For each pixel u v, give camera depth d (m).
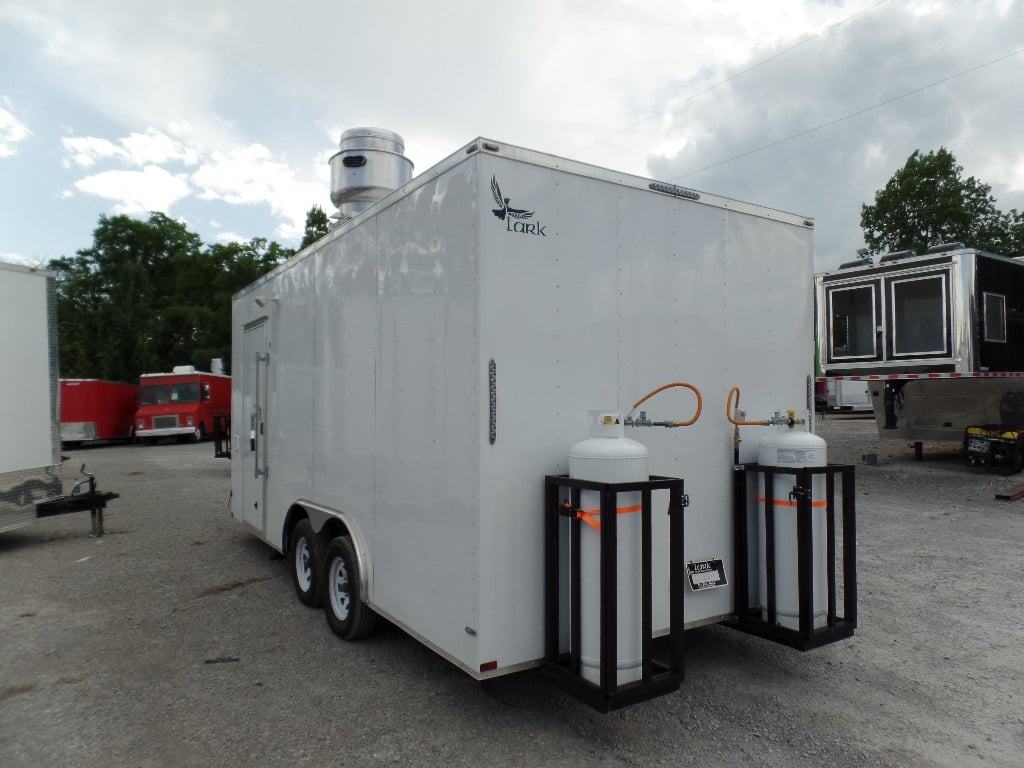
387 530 3.79
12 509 7.41
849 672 3.92
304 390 5.14
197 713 3.49
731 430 3.89
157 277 47.03
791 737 3.17
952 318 10.71
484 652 2.95
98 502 8.16
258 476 6.39
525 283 3.07
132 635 4.68
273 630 4.73
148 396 24.22
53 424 8.02
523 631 3.06
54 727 3.37
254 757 3.04
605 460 2.93
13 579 6.27
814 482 3.59
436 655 4.24
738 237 3.96
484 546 2.95
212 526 8.75
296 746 3.13
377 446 3.90
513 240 3.04
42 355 7.92
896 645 4.34
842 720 3.34
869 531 7.68
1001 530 7.67
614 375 3.38
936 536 7.41
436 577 3.27
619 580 2.93
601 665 2.83
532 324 3.09
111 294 43.16
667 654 4.08
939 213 32.38
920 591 5.48
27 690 3.81
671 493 3.04
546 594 3.08
